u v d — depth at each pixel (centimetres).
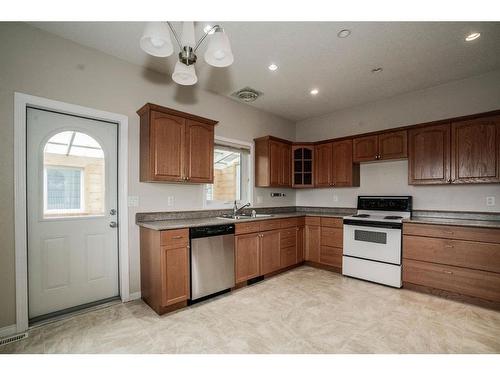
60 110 227
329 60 265
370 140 357
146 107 256
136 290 270
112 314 232
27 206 215
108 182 262
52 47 221
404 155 323
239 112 383
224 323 216
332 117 432
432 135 300
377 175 374
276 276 342
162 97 295
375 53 251
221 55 159
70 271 238
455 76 300
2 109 197
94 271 253
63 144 235
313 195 455
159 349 180
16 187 202
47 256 225
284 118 462
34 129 220
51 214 228
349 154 380
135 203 271
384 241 304
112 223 264
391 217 330
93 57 244
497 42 231
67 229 237
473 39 227
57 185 232
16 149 202
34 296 219
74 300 241
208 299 267
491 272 240
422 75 298
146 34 135
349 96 362
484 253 243
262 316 229
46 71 217
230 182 379
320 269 375
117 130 268
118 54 254
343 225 345
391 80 311
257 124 411
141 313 235
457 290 258
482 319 221
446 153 290
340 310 240
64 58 227
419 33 219
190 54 152
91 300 251
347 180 381
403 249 294
